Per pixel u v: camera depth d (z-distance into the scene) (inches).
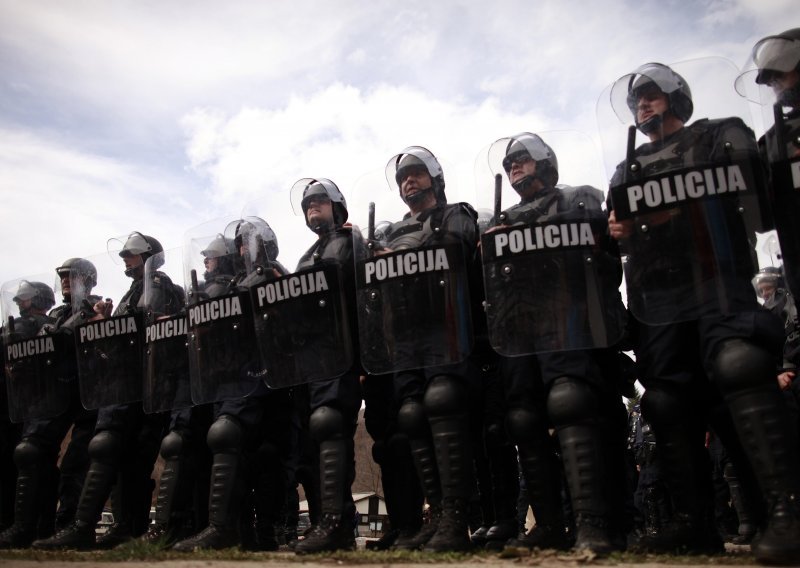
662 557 124.0
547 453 146.4
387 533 175.3
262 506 197.9
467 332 149.9
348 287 169.6
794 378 184.4
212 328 181.5
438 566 122.0
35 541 210.5
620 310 142.6
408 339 149.5
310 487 232.5
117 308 216.7
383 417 177.9
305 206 178.1
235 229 188.1
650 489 260.2
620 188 134.0
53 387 223.3
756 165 129.2
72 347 227.9
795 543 107.3
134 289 218.1
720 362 120.6
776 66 132.0
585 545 128.7
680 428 133.6
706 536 132.1
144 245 222.5
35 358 225.3
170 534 185.5
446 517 144.3
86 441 227.0
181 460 190.4
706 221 127.3
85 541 198.2
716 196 127.9
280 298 168.6
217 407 183.3
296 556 147.6
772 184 132.3
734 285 124.5
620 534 141.7
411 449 158.9
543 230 142.1
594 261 141.0
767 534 111.6
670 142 132.4
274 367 167.8
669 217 129.5
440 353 147.9
